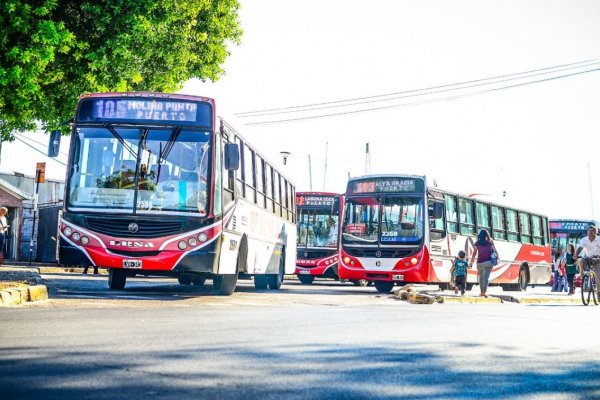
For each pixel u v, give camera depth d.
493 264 19.86
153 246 13.24
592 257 19.14
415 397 4.62
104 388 4.53
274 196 20.94
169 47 22.77
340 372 5.49
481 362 6.39
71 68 19.09
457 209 25.33
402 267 22.41
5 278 14.14
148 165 13.60
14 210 38.25
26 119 21.28
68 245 13.32
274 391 4.62
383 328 9.24
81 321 8.59
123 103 13.90
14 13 16.53
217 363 5.70
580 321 12.45
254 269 18.34
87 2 18.02
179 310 11.00
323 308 13.11
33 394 4.28
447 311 13.70
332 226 32.50
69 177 13.55
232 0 25.81
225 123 14.70
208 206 13.53
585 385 5.36
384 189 23.25
